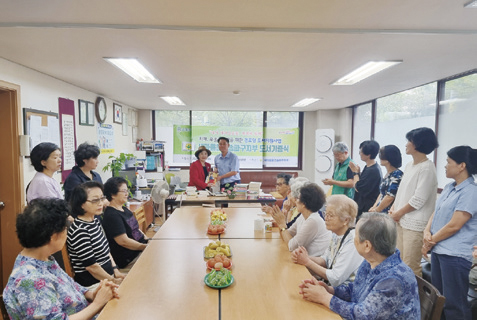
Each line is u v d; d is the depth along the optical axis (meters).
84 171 2.76
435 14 1.78
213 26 1.97
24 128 2.88
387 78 3.56
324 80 3.64
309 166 7.31
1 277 2.81
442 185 3.75
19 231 1.21
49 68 3.00
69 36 2.11
